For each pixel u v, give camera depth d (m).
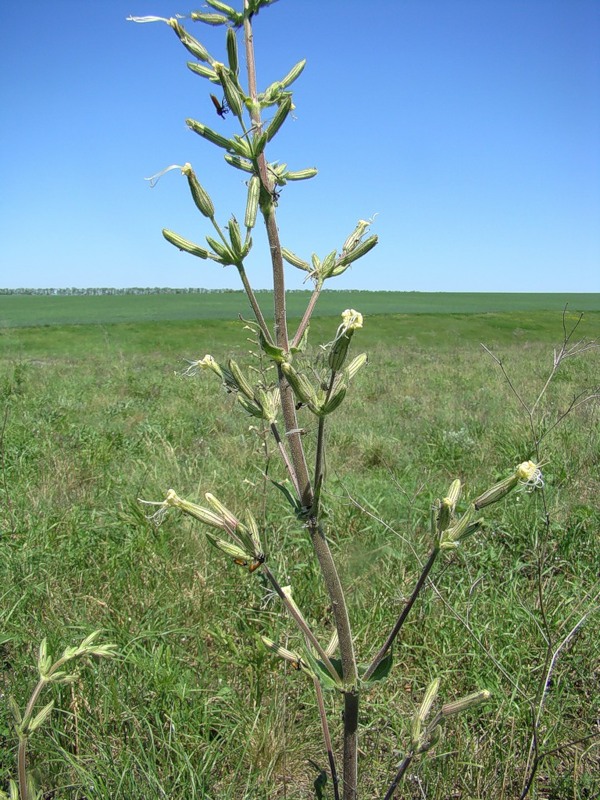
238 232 1.75
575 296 87.62
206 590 4.15
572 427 8.05
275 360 1.80
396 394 13.26
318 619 4.05
